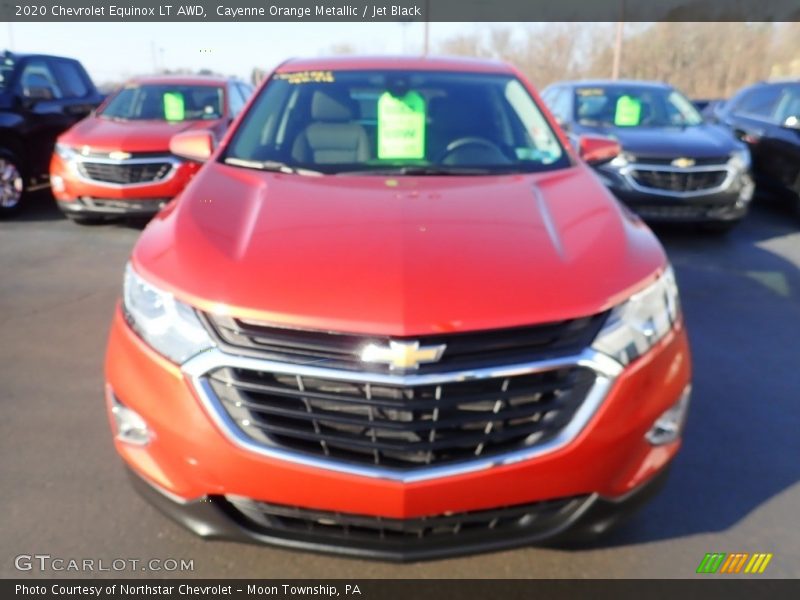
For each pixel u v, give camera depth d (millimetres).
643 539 2537
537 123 3465
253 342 1938
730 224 6637
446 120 3383
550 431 1964
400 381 1855
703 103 12500
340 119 3355
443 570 2387
